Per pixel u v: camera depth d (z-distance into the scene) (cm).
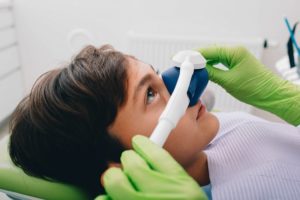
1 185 64
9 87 191
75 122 56
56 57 196
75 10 182
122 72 58
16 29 193
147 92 58
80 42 175
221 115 89
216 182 63
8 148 69
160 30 176
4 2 178
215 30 169
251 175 62
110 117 56
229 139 75
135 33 174
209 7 165
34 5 184
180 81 54
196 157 65
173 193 40
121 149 58
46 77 62
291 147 71
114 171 46
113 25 181
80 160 59
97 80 57
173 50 167
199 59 61
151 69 61
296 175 62
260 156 67
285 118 78
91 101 56
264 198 58
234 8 163
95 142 58
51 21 187
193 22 170
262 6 159
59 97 57
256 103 80
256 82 78
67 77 59
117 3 175
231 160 68
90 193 63
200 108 63
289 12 158
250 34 166
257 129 75
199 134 59
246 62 79
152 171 43
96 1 177
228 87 80
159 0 169
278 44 163
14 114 64
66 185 64
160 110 57
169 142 56
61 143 58
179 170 43
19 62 202
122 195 42
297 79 93
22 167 63
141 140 47
